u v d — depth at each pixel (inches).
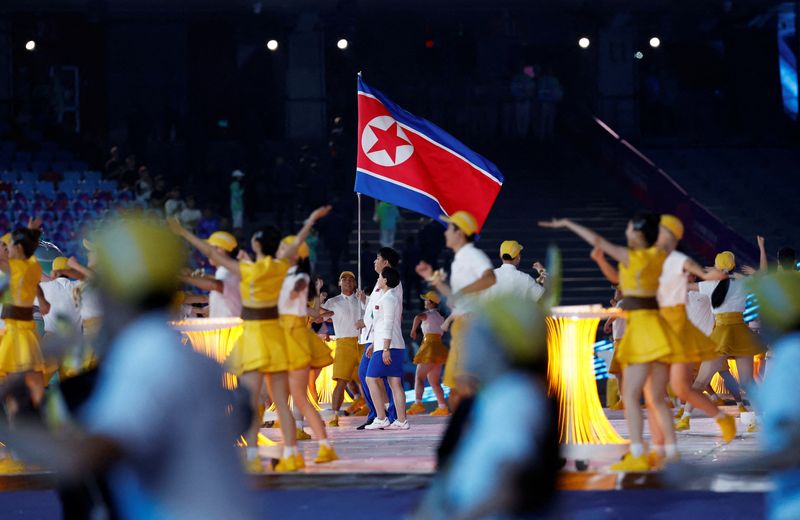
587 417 1273.4
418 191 1521.9
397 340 1621.6
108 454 334.0
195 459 346.3
